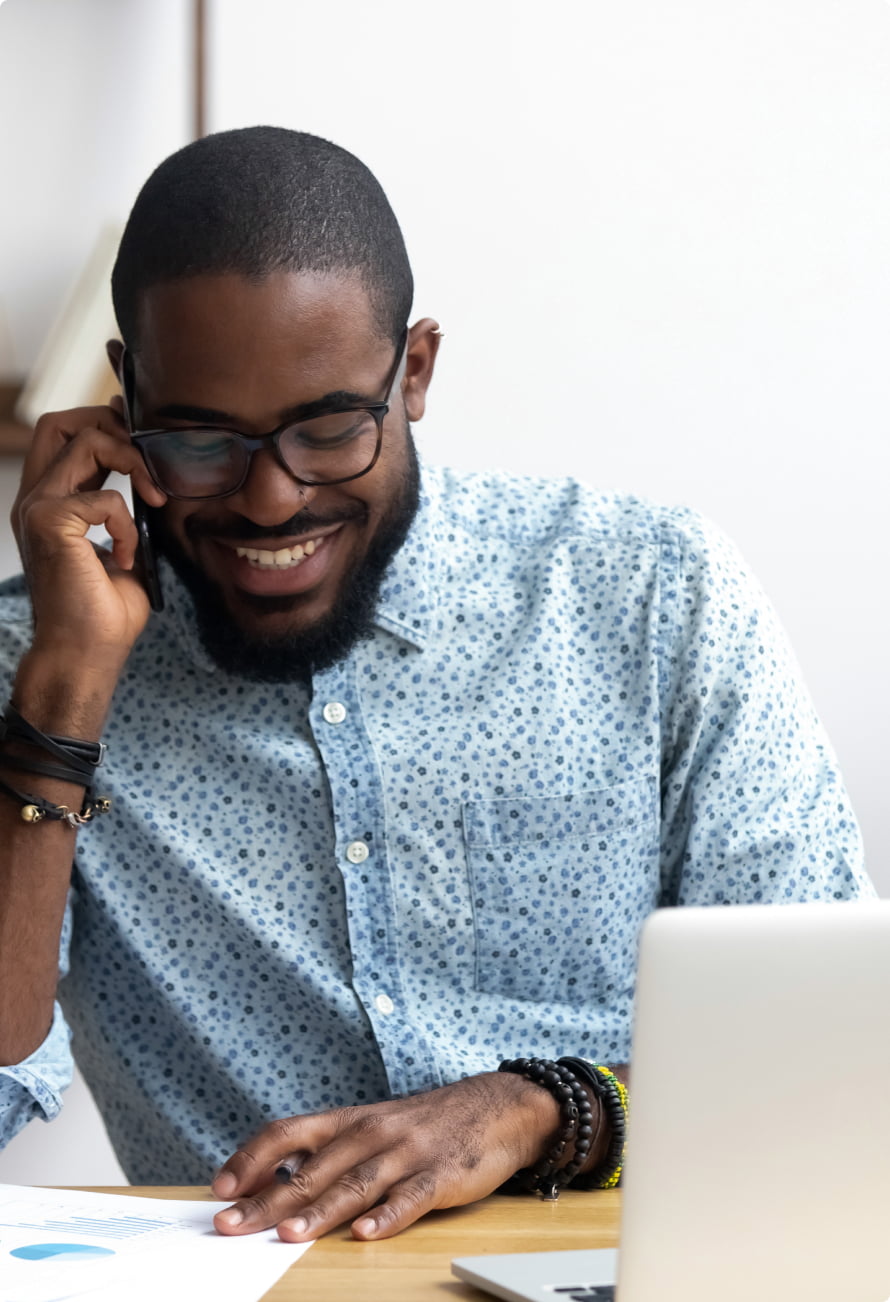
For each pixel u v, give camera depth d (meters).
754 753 1.33
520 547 1.42
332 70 1.71
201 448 1.17
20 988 1.17
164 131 1.71
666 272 1.73
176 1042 1.35
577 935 1.33
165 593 1.33
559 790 1.32
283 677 1.27
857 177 1.73
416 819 1.30
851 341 1.74
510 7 1.72
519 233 1.73
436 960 1.31
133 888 1.33
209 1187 0.98
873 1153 0.68
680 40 1.72
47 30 1.70
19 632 1.38
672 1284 0.68
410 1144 0.92
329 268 1.15
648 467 1.75
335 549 1.25
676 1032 0.67
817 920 0.68
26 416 1.63
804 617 1.76
